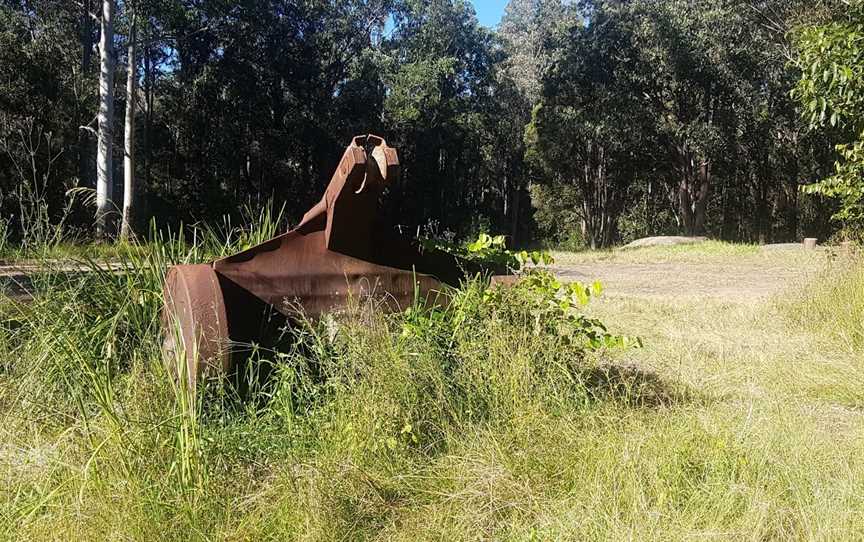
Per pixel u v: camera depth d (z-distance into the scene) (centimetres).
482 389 363
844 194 789
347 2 4197
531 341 396
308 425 338
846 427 401
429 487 302
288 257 412
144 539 253
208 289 372
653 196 5275
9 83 2819
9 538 251
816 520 264
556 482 305
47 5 3048
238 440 324
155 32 3094
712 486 290
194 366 338
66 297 415
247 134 3759
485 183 5694
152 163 3756
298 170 3906
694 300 983
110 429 294
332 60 4109
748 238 4697
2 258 469
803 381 502
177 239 538
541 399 365
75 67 3125
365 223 417
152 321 415
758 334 692
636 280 1470
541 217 5388
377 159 402
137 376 327
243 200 3788
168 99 3716
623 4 3744
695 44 3338
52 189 2302
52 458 292
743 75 3388
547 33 4172
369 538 270
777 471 306
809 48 739
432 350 374
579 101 3984
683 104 3656
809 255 2008
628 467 301
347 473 296
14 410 343
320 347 366
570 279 1509
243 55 3588
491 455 312
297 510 274
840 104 736
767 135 3700
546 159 4472
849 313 678
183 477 279
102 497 264
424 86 4184
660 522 265
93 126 3055
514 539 265
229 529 265
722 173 4431
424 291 436
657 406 415
